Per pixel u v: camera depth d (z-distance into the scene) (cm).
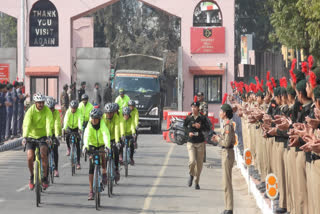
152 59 4125
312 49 3066
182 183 1814
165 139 3412
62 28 4803
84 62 4438
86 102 2181
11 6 4794
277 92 1297
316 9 2619
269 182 1192
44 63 4800
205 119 1706
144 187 1723
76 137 1989
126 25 7969
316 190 902
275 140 1260
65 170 2075
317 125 864
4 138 2803
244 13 7975
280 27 3281
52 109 1742
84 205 1429
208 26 4797
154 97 3822
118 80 3853
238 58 7981
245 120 2055
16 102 3130
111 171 1586
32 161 1491
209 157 2600
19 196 1544
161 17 7919
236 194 1669
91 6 4812
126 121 1966
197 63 4769
